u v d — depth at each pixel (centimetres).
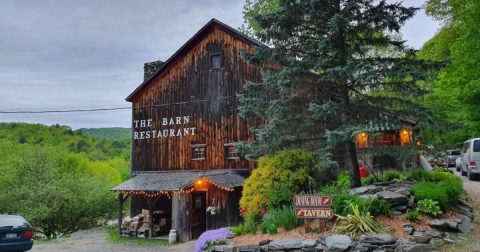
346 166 1352
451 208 1012
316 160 1245
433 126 1134
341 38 1210
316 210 944
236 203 1770
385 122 1187
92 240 1920
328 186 1141
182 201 1786
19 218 1334
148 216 1991
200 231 1894
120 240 1858
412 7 1131
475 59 2006
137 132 2203
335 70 1111
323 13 1218
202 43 2047
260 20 1268
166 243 1734
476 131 2614
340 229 902
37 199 2462
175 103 2094
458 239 842
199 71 2038
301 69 1202
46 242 1919
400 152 1169
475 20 1938
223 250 991
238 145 1401
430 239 831
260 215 1177
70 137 8431
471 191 1414
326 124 1259
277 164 1227
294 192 1180
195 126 2012
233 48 1944
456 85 2389
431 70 1135
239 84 1900
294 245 896
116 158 7000
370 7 1177
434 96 2609
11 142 4025
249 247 950
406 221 915
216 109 1956
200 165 1972
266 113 1302
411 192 1031
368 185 1222
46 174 2800
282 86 1226
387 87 1199
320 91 1275
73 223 2627
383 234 846
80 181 2752
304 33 1315
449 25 2383
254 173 1269
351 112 1213
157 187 1823
